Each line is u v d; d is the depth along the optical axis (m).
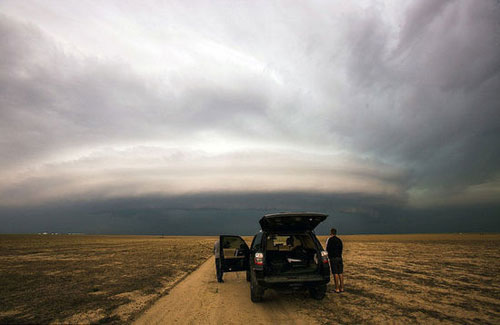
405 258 19.77
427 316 6.35
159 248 34.88
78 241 57.81
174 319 6.65
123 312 7.18
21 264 17.81
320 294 8.09
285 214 7.75
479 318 6.14
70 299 8.57
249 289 10.44
